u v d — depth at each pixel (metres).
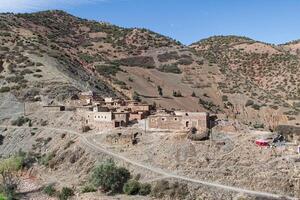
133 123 178.12
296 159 126.50
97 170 137.62
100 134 173.12
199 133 150.62
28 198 143.00
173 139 150.88
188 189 123.62
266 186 119.25
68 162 163.25
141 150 152.50
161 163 141.75
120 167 140.00
